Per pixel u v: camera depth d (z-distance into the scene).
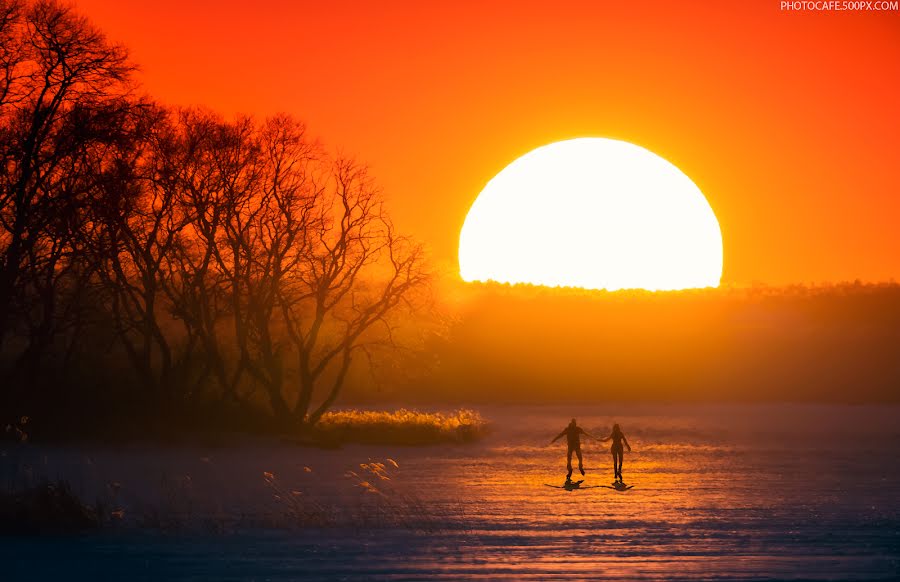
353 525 100.62
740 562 78.31
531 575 73.06
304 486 143.38
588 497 131.62
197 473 160.25
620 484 151.00
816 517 108.88
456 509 116.81
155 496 121.88
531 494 135.88
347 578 72.06
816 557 80.62
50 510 97.62
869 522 103.94
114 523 98.25
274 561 79.00
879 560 79.06
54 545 87.12
